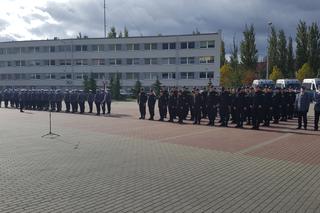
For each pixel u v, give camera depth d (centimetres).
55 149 1305
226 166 1035
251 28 7569
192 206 690
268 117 2094
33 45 8662
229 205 696
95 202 712
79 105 3231
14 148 1324
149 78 7900
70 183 846
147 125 2145
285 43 7875
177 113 2322
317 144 1445
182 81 7700
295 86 4088
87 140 1533
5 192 776
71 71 8394
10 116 2805
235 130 1903
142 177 905
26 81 8762
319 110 1900
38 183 845
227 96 2086
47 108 3481
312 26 7338
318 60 7338
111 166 1026
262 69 8212
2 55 8931
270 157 1175
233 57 8288
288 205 696
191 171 971
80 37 8712
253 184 846
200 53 7575
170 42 7744
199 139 1570
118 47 8069
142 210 668
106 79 8000
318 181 877
